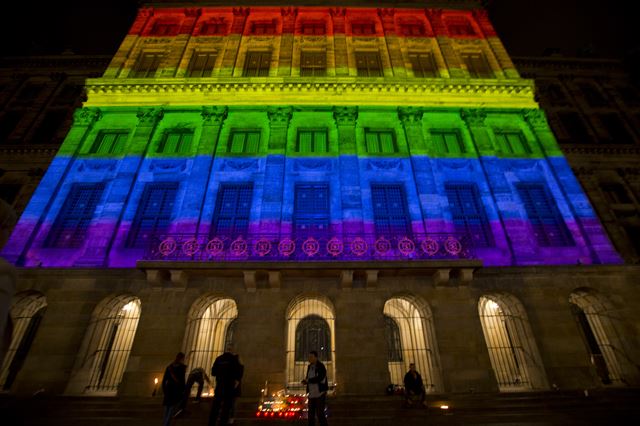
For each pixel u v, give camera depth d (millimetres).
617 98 25172
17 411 10594
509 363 15438
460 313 14000
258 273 14000
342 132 19141
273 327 13648
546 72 26281
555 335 14047
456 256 15133
